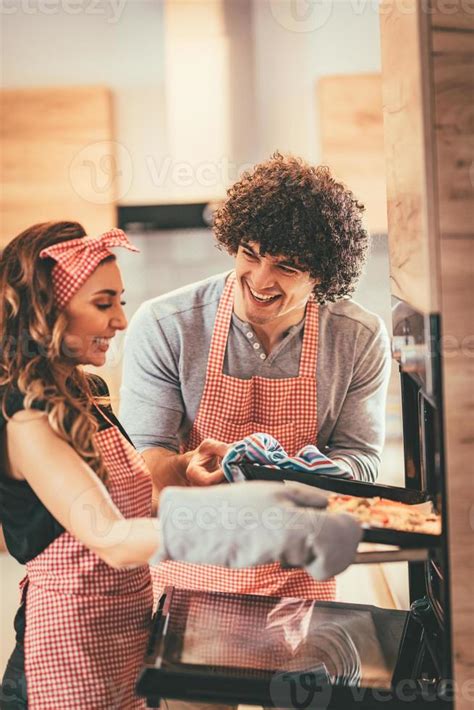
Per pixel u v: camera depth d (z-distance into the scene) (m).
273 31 3.12
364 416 2.04
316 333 1.97
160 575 1.99
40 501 1.43
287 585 1.95
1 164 3.15
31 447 1.36
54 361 1.44
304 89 3.15
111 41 3.14
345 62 3.12
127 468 1.56
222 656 1.32
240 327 1.95
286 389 1.98
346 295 1.91
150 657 1.31
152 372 1.98
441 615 1.47
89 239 1.48
